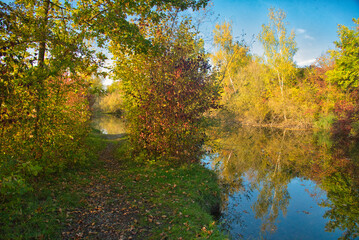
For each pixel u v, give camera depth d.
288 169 11.02
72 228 3.88
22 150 5.20
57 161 6.56
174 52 8.53
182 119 8.14
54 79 6.02
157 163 8.65
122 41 6.84
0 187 3.66
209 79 8.81
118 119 38.97
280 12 27.48
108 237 3.78
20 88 4.65
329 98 25.50
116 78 9.23
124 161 9.38
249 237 5.08
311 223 5.90
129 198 5.47
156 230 4.12
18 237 3.24
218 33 18.58
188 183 6.90
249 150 15.20
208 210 5.92
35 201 4.42
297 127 27.50
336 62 23.91
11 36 4.34
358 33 21.86
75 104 8.22
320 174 10.28
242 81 30.66
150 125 8.78
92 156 9.59
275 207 6.84
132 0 6.47
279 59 28.34
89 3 6.68
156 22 7.94
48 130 6.08
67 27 6.22
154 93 8.51
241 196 7.53
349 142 18.62
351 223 5.85
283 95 29.11
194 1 7.34
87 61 6.46
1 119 4.40
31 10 5.71
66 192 5.23
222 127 24.64
